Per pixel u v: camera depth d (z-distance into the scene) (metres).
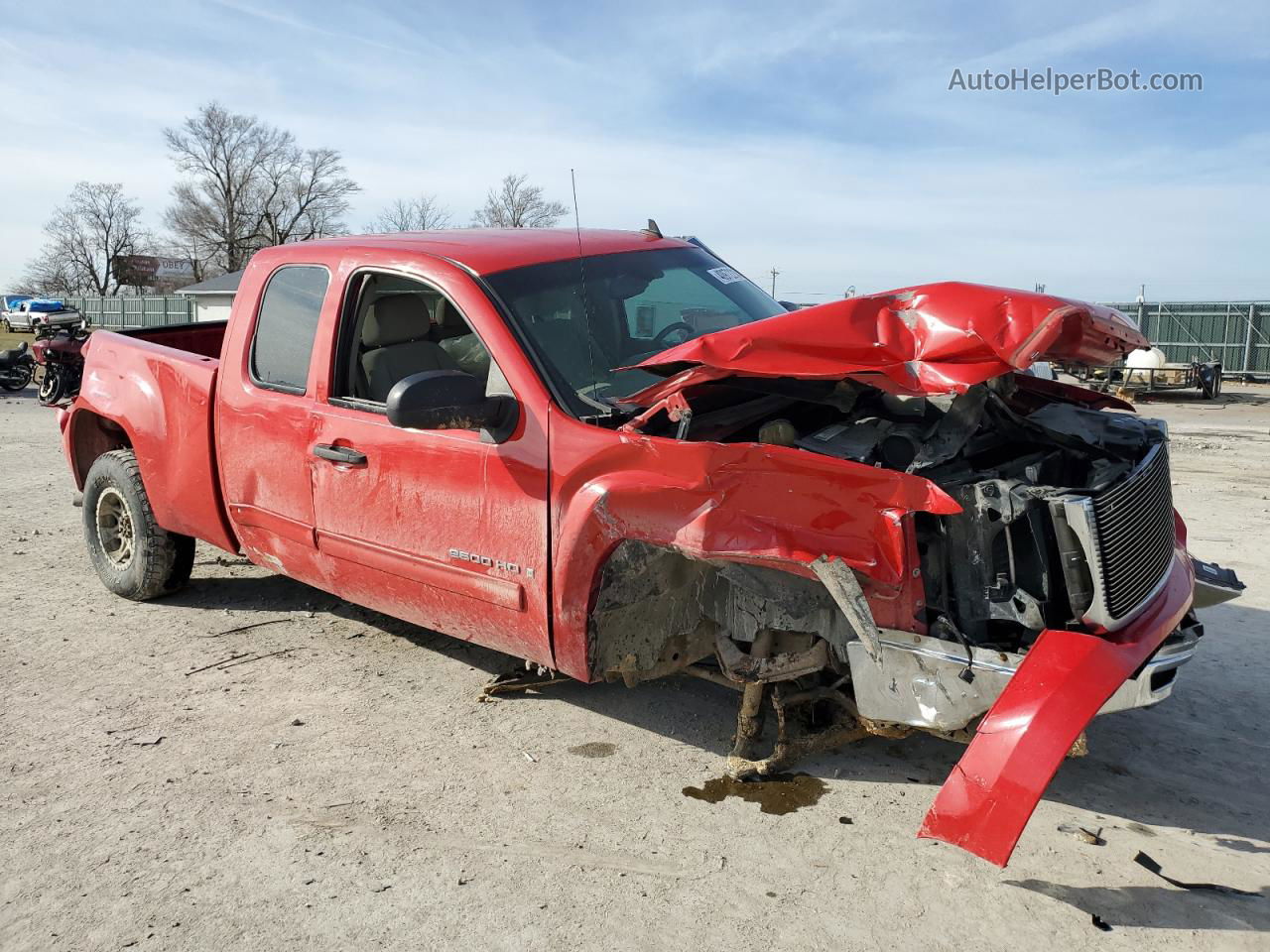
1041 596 2.97
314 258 4.41
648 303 4.16
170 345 6.20
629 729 3.89
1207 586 3.83
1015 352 2.86
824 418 3.60
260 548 4.64
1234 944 2.57
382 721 3.97
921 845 3.06
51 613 5.33
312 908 2.75
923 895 2.79
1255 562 6.29
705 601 3.50
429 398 3.21
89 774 3.52
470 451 3.60
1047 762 2.49
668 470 3.06
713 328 4.28
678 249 4.72
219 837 3.11
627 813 3.26
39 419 15.20
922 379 2.93
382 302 4.12
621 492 3.15
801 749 3.52
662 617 3.52
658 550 3.33
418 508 3.80
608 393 3.63
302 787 3.43
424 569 3.82
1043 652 2.72
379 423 3.94
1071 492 2.91
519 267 3.94
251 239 79.06
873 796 3.36
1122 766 3.59
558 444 3.34
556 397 3.45
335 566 4.24
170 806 3.30
